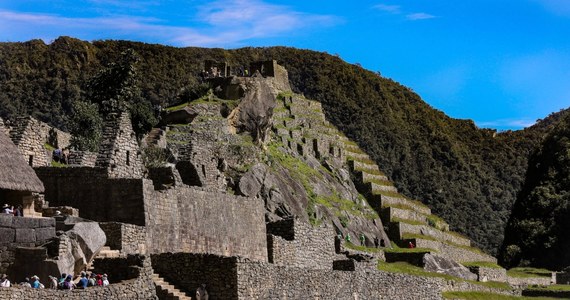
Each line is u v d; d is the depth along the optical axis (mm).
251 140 113750
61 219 49375
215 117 110938
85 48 194625
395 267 103625
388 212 137125
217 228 60531
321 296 60875
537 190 174000
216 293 50438
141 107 96438
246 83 117750
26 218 46812
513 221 172875
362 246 119375
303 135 138125
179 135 102688
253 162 107438
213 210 60469
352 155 152000
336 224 118438
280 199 104688
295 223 69938
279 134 129000
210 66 142250
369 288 68875
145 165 71812
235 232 62438
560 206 169250
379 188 144375
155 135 96625
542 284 128375
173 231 56094
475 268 117188
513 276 127625
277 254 66812
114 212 54156
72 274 46312
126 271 47344
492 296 106500
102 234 48812
